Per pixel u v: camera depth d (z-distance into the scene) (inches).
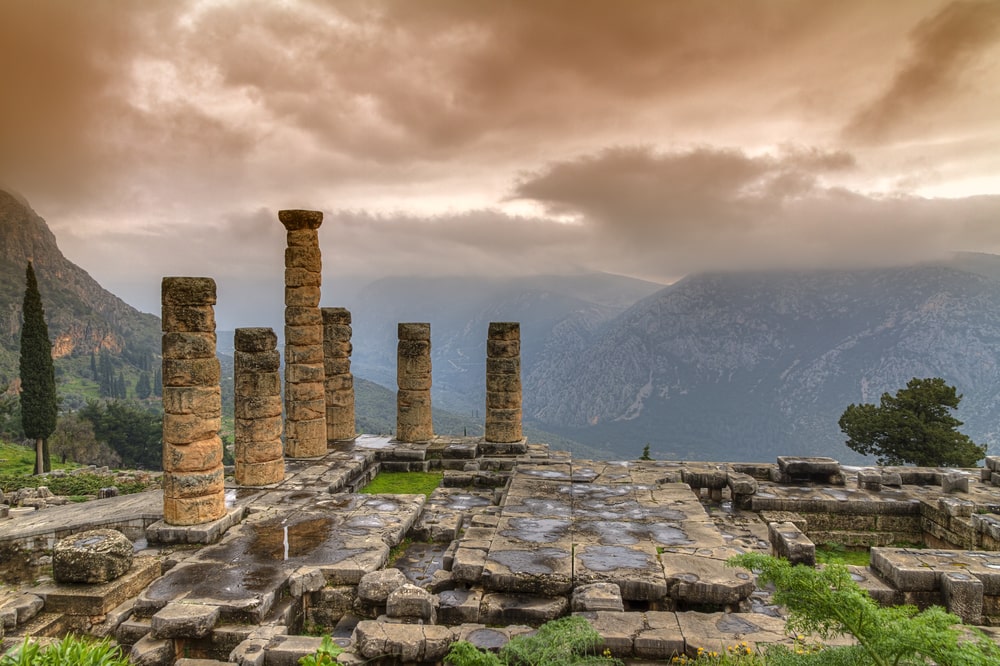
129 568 457.7
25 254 6806.1
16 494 1025.5
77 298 6555.1
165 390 550.6
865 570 457.7
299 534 544.4
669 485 634.8
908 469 757.9
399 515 596.7
